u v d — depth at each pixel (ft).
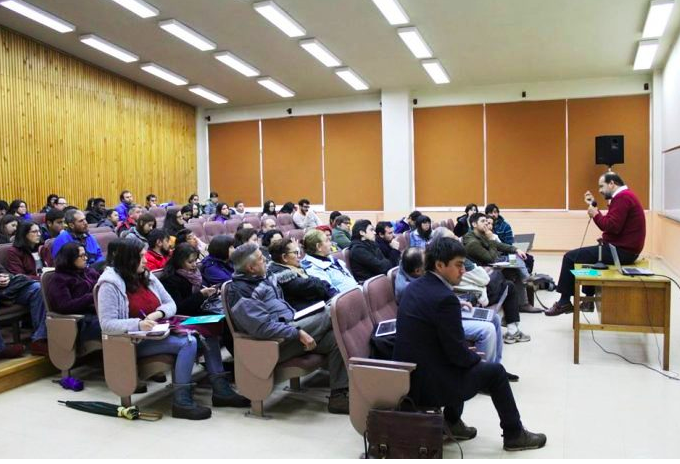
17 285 13.01
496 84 35.27
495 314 11.79
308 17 23.57
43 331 12.67
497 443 9.09
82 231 16.25
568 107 34.24
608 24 24.14
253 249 10.57
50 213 17.48
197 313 11.93
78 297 11.92
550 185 34.78
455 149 36.27
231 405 10.90
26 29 25.76
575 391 11.40
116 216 24.80
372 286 10.85
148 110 35.68
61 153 28.78
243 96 37.99
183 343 10.41
